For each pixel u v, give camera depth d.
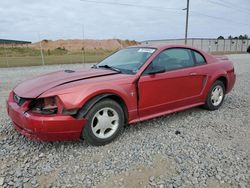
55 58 26.69
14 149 3.28
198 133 3.85
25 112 3.04
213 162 2.94
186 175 2.67
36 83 3.43
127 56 4.31
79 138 3.32
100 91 3.22
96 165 2.88
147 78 3.73
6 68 15.56
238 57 28.08
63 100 3.00
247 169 2.79
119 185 2.50
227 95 6.57
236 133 3.87
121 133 3.82
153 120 4.43
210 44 53.34
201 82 4.64
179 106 4.36
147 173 2.72
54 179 2.61
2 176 2.65
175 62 4.29
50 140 3.10
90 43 54.47
